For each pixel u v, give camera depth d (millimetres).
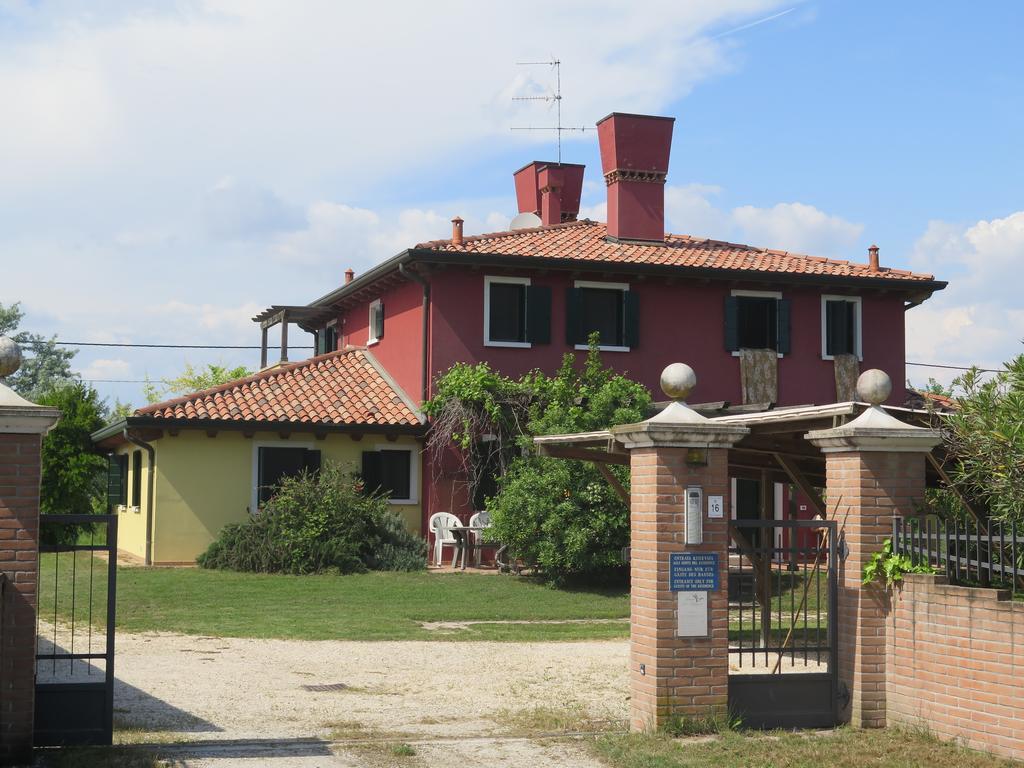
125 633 14953
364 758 8672
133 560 25578
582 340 26875
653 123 28906
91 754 8555
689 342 27734
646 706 9547
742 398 27984
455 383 25078
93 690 9016
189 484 24234
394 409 25953
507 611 17922
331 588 20047
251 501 24578
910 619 9625
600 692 11617
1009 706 8680
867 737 9367
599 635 15719
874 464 9984
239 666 12773
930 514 10023
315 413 25000
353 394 26578
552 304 26719
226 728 9703
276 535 22641
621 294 27328
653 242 28922
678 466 9594
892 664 9805
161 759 8484
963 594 9102
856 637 9883
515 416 24969
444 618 17094
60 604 17422
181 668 12547
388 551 23312
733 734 9375
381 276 27625
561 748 9102
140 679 11859
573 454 14086
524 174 33281
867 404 10438
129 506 27891
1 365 8680
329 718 10195
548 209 31703
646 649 9586
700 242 30500
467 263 25703
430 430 25469
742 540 12242
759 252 30203
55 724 8938
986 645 8891
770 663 12469
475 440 25656
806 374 28641
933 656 9375
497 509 21719
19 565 8500
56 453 30922
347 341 32562
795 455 12828
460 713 10508
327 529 22703
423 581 21359
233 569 22594
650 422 9508
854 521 9977
